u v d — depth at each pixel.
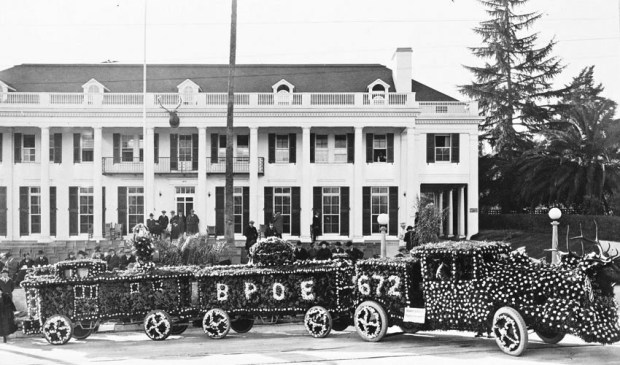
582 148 41.34
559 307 13.59
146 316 17.06
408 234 31.55
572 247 36.34
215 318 17.08
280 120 45.06
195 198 46.28
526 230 46.91
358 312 16.44
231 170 31.48
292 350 15.13
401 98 45.41
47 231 45.06
